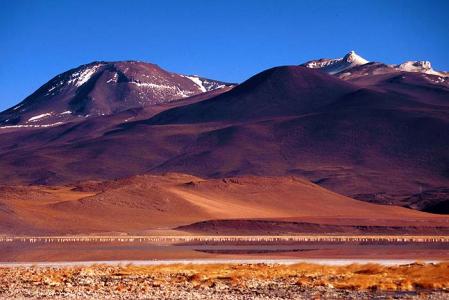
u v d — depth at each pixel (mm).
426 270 80375
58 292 62344
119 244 158875
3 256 122750
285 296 59438
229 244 161750
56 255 125000
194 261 105625
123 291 63062
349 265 87500
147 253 129500
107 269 85750
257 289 64500
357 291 63188
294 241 172125
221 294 60844
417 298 57906
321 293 61562
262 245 158125
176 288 65312
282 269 83875
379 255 119500
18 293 61594
